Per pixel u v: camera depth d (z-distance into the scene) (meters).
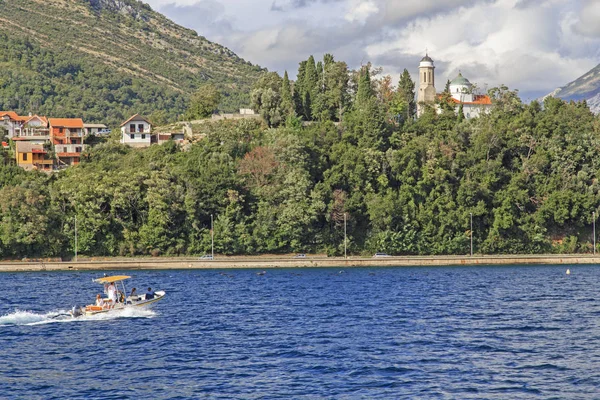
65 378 95.56
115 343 116.06
